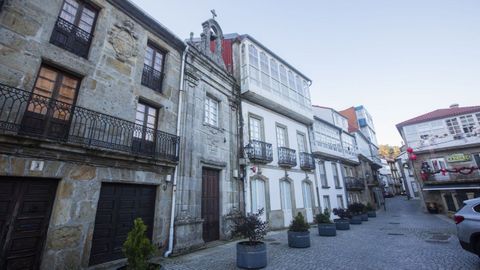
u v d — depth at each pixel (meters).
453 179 17.94
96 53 6.41
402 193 49.56
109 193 6.08
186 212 7.80
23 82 4.95
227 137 10.70
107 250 5.77
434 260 5.71
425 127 21.20
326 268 5.37
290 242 7.80
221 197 9.59
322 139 17.94
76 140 5.46
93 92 6.12
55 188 5.12
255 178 11.42
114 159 6.09
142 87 7.48
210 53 11.03
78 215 5.24
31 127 4.96
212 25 11.93
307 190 14.84
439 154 19.52
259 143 11.84
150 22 8.05
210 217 9.01
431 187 18.47
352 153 21.91
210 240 8.73
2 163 4.36
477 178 16.69
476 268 4.89
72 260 5.00
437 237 8.90
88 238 5.32
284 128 14.61
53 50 5.52
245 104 12.29
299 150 15.35
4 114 4.58
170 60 8.71
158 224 6.95
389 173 48.94
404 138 22.17
